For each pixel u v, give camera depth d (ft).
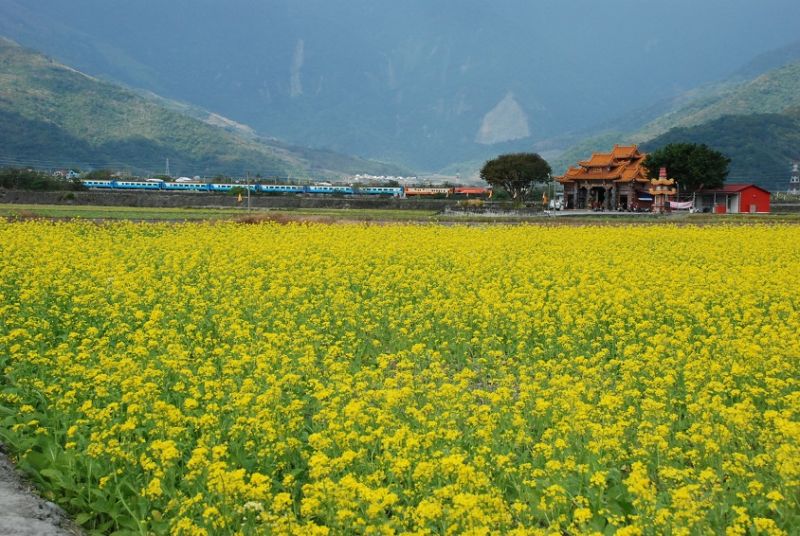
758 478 32.07
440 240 120.06
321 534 26.22
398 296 72.49
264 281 81.82
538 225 182.91
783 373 47.19
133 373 43.29
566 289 75.56
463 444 36.83
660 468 32.19
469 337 58.80
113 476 33.14
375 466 33.73
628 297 67.31
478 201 317.83
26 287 70.95
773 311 62.75
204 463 31.22
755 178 653.71
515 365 51.44
